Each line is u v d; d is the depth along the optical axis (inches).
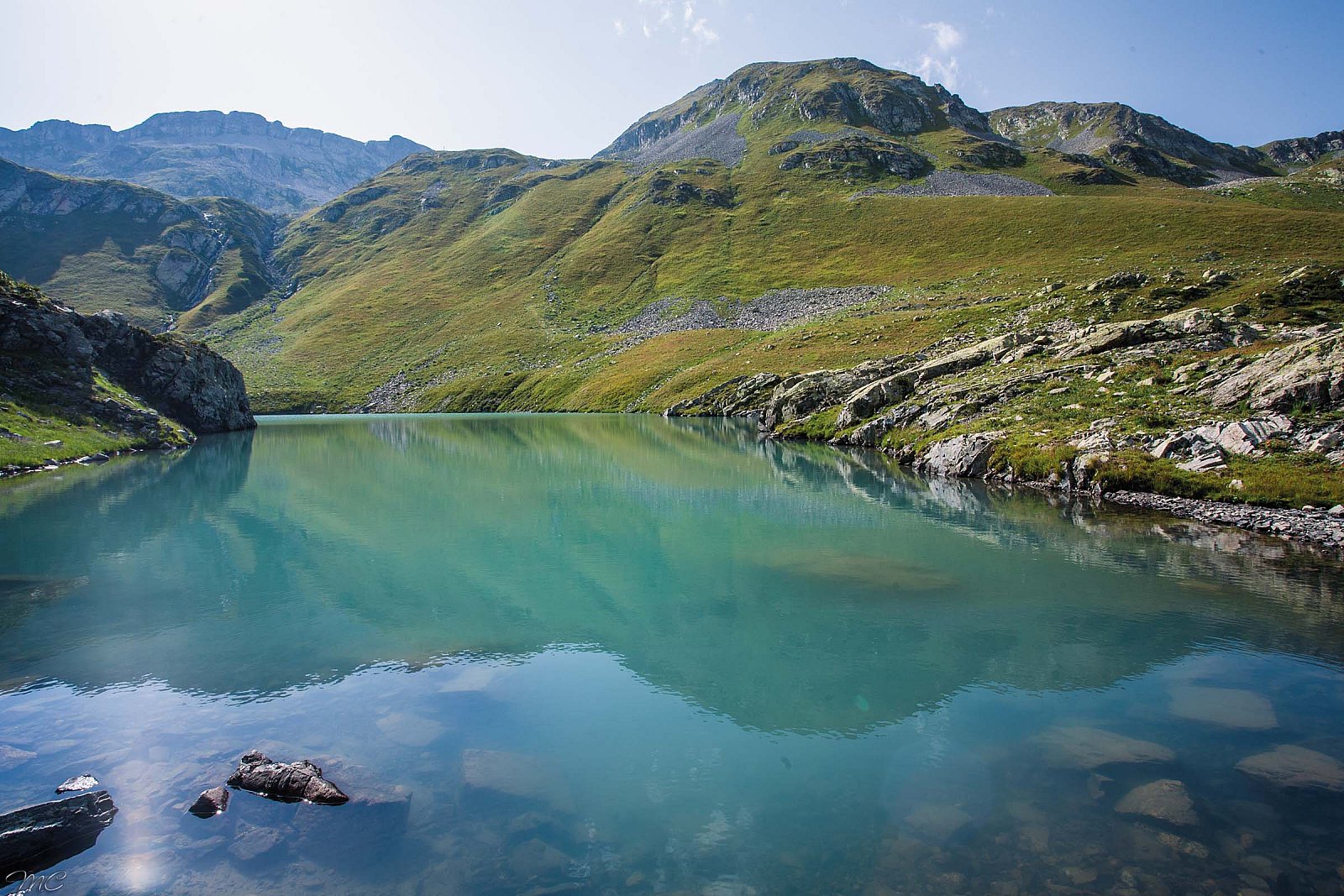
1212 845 336.8
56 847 333.4
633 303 7066.9
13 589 807.1
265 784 385.1
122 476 1781.5
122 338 2972.4
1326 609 710.5
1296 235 4729.3
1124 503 1282.0
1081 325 2662.4
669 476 1772.9
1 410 2049.7
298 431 3513.8
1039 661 590.6
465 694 529.3
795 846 346.6
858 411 2496.3
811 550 998.4
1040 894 305.1
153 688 535.5
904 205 7805.1
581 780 409.4
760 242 7662.4
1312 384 1300.4
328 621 701.3
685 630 676.7
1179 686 533.6
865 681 555.8
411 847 343.0
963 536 1079.0
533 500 1432.1
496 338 6879.9
